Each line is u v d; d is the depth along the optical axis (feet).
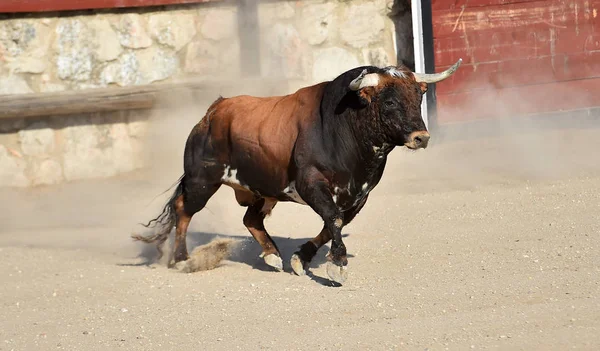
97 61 90.12
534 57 95.45
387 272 53.11
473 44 94.17
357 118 49.70
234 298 50.03
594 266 50.19
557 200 67.31
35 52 88.43
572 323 40.91
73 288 54.60
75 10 89.04
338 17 93.97
